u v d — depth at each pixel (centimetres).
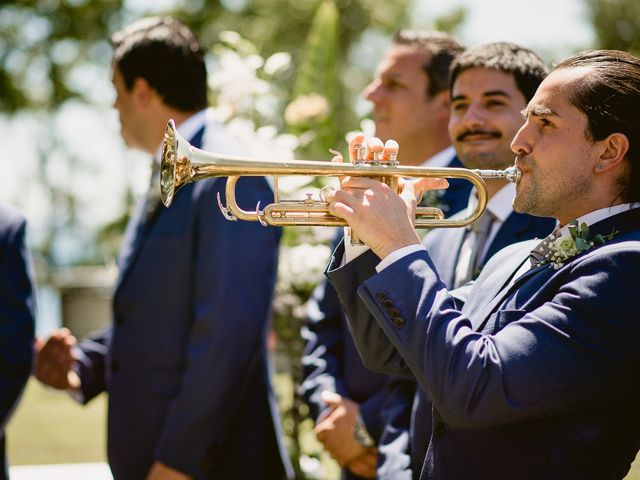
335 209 222
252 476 357
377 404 336
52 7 2470
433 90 405
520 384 200
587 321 201
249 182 351
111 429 362
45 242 2644
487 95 316
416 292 212
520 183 226
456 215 346
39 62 2512
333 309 385
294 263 447
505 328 210
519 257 240
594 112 214
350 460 345
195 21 2492
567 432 206
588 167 216
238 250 342
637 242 207
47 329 1297
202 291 342
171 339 351
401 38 415
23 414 842
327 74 628
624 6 2220
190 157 232
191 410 336
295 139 471
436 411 230
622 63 217
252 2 2475
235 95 479
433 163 392
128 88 377
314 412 366
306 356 383
